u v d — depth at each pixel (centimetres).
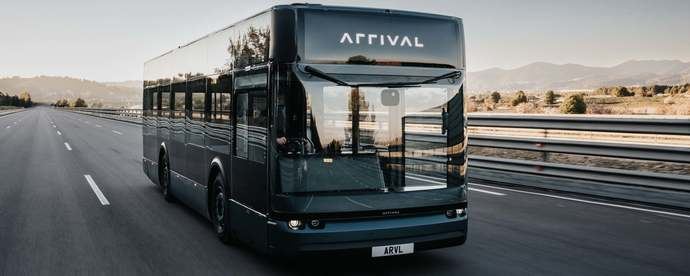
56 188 1147
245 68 595
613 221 785
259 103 555
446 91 562
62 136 2941
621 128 941
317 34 518
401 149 543
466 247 660
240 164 611
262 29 549
